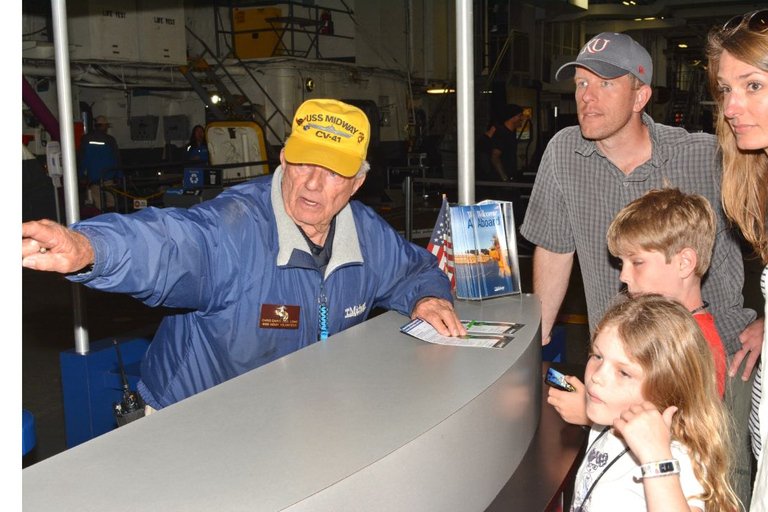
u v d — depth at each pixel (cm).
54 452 427
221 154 1098
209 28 1656
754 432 180
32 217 896
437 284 217
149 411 212
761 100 158
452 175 1655
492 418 158
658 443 137
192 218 185
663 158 247
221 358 203
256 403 145
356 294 216
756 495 136
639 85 242
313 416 138
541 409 213
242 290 196
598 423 160
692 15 2369
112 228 162
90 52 1277
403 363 170
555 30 2459
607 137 247
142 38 1342
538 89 2134
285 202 200
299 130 196
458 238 235
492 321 209
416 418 137
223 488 111
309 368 166
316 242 210
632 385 154
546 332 289
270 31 1600
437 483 137
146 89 1475
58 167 571
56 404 499
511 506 159
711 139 243
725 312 250
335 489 113
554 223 279
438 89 1934
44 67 1244
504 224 241
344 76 1652
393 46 1812
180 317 206
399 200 1506
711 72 183
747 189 185
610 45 239
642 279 199
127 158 1478
